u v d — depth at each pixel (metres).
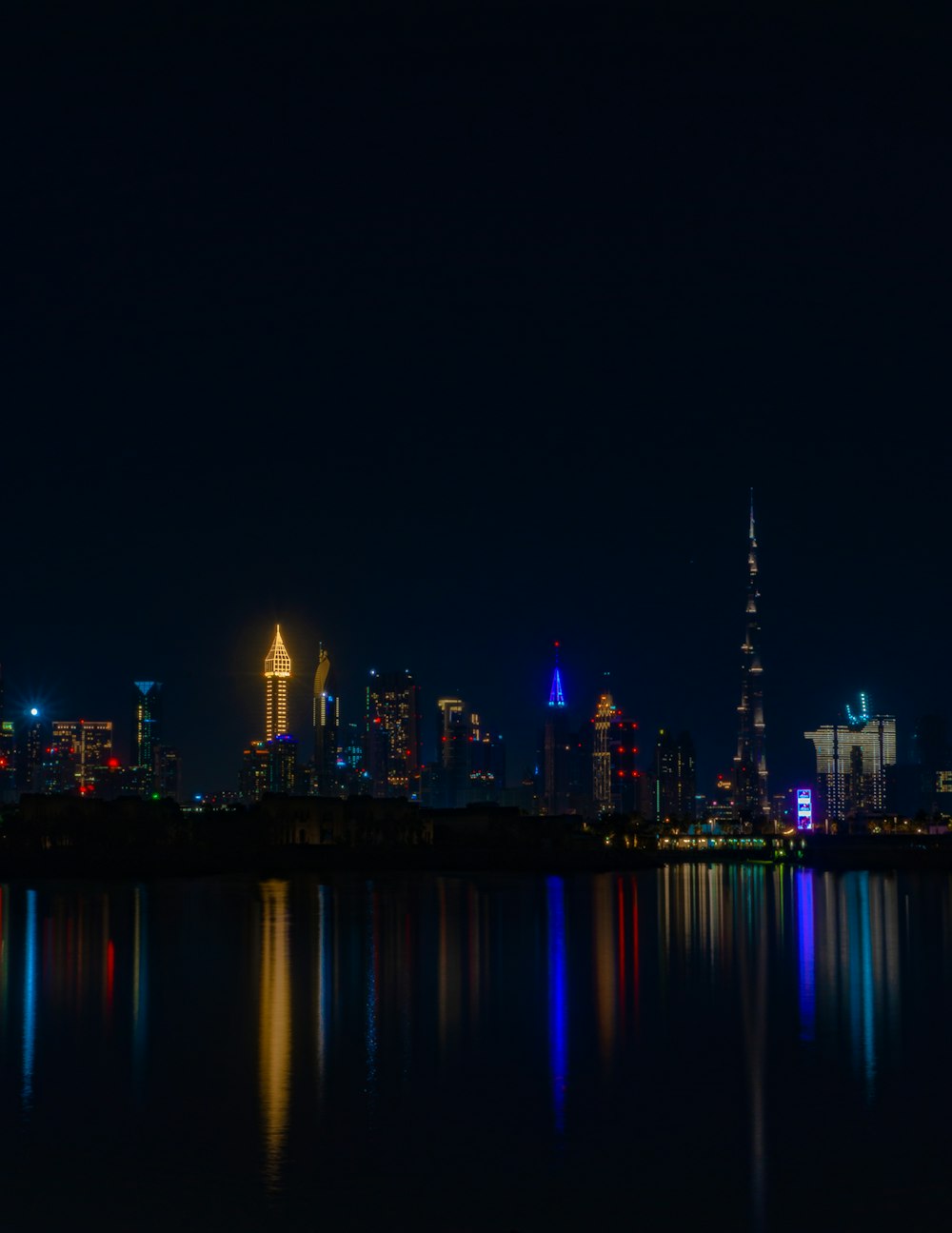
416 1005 83.12
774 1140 51.62
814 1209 43.94
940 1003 85.56
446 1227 42.31
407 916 155.62
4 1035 72.12
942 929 146.50
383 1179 46.81
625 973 100.81
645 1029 74.81
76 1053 67.19
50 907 168.50
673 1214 43.53
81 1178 46.78
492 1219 43.00
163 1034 72.56
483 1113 55.25
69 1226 42.22
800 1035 73.12
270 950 114.56
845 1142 51.41
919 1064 65.12
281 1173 47.34
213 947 116.88
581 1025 75.94
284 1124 53.47
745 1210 43.84
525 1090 59.41
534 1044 70.00
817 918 165.25
